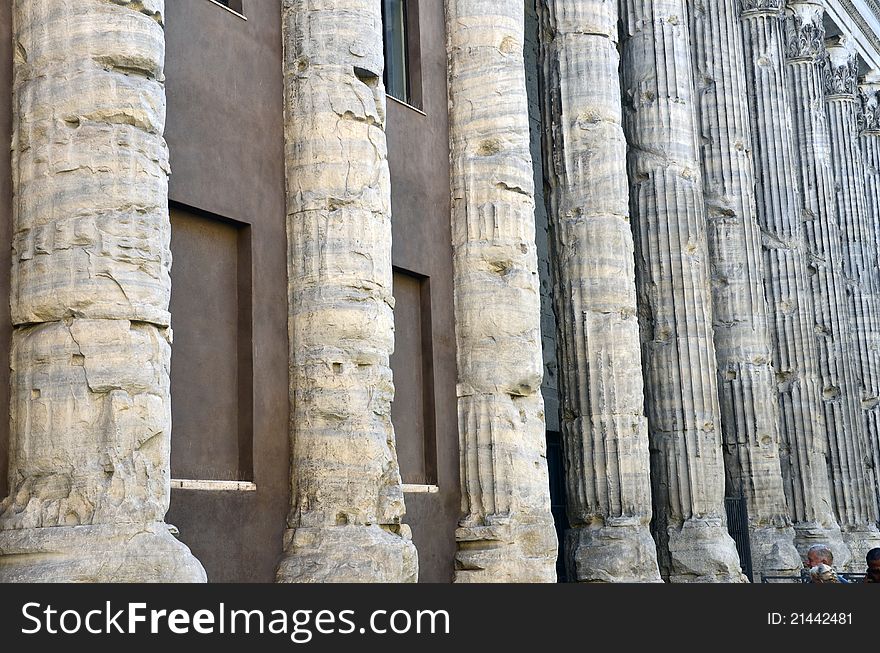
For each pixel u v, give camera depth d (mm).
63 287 10391
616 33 20812
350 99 14203
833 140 34031
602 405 19266
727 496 24156
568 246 19844
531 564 16062
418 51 17172
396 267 15992
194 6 13312
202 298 13102
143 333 10625
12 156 10883
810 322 27469
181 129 12891
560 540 24359
